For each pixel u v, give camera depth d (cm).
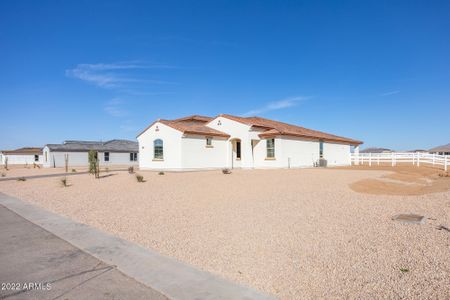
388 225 715
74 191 1525
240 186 1456
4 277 477
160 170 2480
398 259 507
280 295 406
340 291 410
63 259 555
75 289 434
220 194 1253
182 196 1245
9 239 687
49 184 1877
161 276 474
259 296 405
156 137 2527
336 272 467
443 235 624
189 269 500
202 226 764
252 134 2544
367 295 397
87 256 570
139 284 448
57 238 693
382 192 1224
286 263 510
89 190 1545
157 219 856
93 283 453
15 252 596
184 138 2320
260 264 510
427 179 1839
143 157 2667
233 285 438
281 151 2450
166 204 1083
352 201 1030
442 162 2797
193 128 2444
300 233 675
